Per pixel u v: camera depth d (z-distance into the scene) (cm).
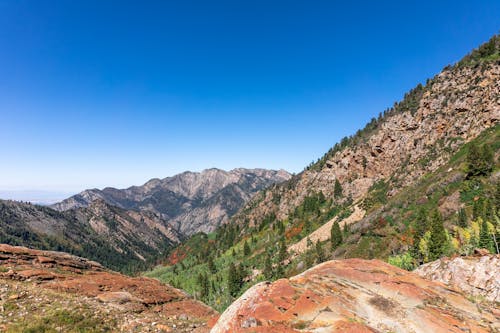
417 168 14212
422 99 17525
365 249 11006
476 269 3406
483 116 12988
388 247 10262
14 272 2392
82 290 2411
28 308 1825
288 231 18738
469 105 14238
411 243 9400
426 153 14850
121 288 2709
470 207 8888
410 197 11994
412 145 16450
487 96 13412
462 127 13725
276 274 13625
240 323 1310
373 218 12538
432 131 15400
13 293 1994
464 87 15238
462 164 11156
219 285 15362
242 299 1497
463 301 1764
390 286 1750
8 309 1773
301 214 19888
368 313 1444
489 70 14425
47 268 2739
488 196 8681
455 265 3656
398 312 1456
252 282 14188
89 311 1945
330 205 18900
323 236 15325
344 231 13650
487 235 7025
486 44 16375
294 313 1336
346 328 1184
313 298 1465
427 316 1436
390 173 17050
